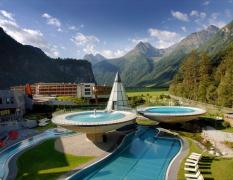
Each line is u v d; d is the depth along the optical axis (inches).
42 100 2837.1
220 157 843.4
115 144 1078.4
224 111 1797.5
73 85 4190.5
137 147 1091.3
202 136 1180.5
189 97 2842.0
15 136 1286.9
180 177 697.0
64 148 1040.8
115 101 1445.6
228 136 1166.3
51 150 1021.2
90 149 1008.9
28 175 759.1
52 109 2368.4
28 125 1556.3
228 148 975.0
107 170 820.6
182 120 1389.0
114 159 932.6
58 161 885.2
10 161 901.2
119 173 794.2
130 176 767.7
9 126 1465.3
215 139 1115.3
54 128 1512.1
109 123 967.0
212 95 2155.5
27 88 2416.3
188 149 987.3
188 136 1219.2
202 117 1592.0
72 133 1343.5
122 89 1473.9
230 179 644.7
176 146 1105.4
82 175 771.4
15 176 754.2
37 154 973.2
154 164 877.2
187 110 1606.8
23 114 2162.9
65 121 1018.1
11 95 2014.0
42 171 789.2
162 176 765.9
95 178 754.8
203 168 751.1
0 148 1085.8
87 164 832.3
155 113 1441.9
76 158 914.1
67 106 2379.4
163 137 1233.4
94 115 1218.6
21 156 954.1
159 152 1020.5
